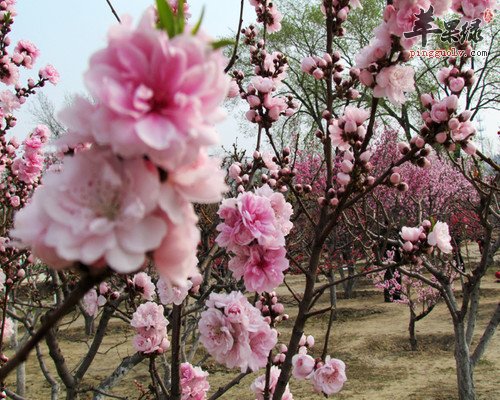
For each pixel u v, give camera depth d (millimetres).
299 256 9664
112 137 700
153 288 3141
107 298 3637
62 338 11398
